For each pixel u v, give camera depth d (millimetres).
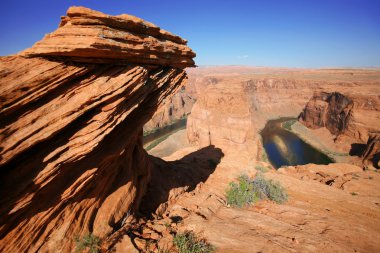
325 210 16484
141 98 9992
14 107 6305
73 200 8484
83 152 7707
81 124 7883
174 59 12281
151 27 9781
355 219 15461
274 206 16016
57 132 7066
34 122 6656
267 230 12062
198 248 9148
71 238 8227
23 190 6625
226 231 11133
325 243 11062
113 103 8172
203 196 16188
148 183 15055
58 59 7215
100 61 7879
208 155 31562
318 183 22562
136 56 9086
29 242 7180
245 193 16906
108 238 9125
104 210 9922
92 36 7203
